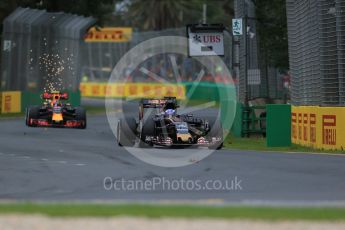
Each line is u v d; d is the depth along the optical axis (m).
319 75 72.81
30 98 143.50
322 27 71.50
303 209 31.28
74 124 98.50
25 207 31.20
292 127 82.75
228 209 30.91
